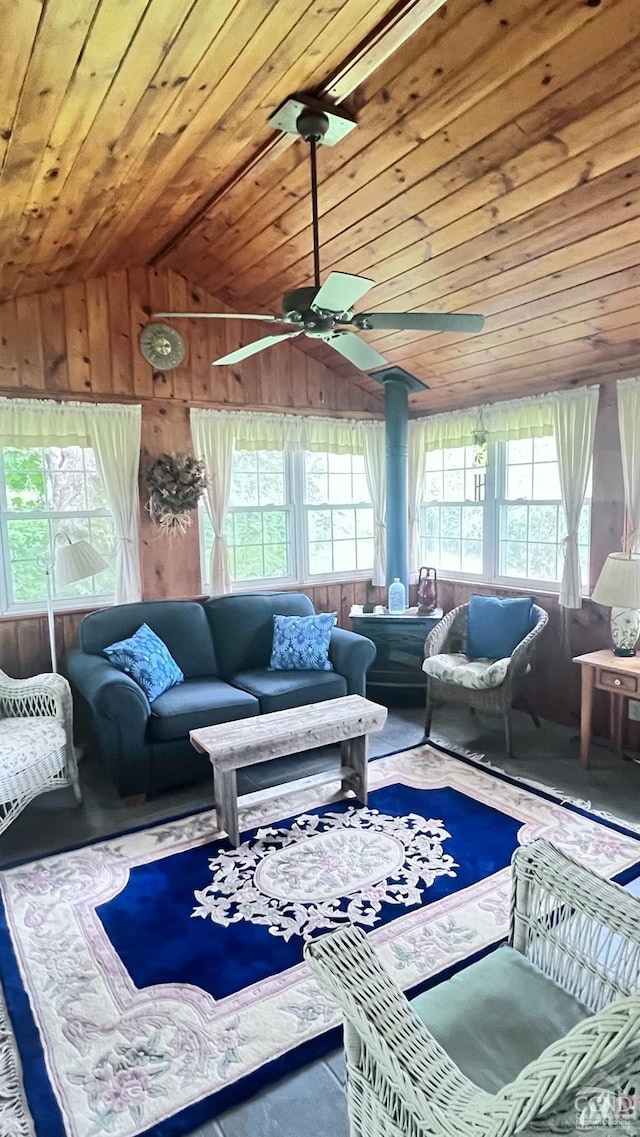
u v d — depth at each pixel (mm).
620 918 1360
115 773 3242
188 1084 1707
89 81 1769
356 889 2512
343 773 3217
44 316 3793
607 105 2143
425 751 3826
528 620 4039
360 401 5062
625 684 3336
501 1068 1225
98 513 4129
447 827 2955
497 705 3730
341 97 2307
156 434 4219
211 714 3416
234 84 2086
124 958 2164
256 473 4770
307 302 2395
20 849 2852
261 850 2801
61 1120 1611
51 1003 1977
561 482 4055
